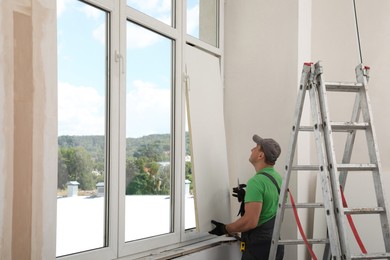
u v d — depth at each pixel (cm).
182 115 326
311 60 383
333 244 228
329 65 378
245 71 376
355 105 287
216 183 338
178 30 323
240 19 381
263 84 368
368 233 343
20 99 180
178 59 322
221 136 356
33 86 185
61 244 232
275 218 295
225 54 385
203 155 325
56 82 195
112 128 261
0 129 172
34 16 186
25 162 182
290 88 356
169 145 320
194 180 309
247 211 290
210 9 376
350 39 372
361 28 368
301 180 355
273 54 365
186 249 305
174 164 320
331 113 375
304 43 368
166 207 315
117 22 266
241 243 302
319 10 383
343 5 376
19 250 179
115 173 262
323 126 244
